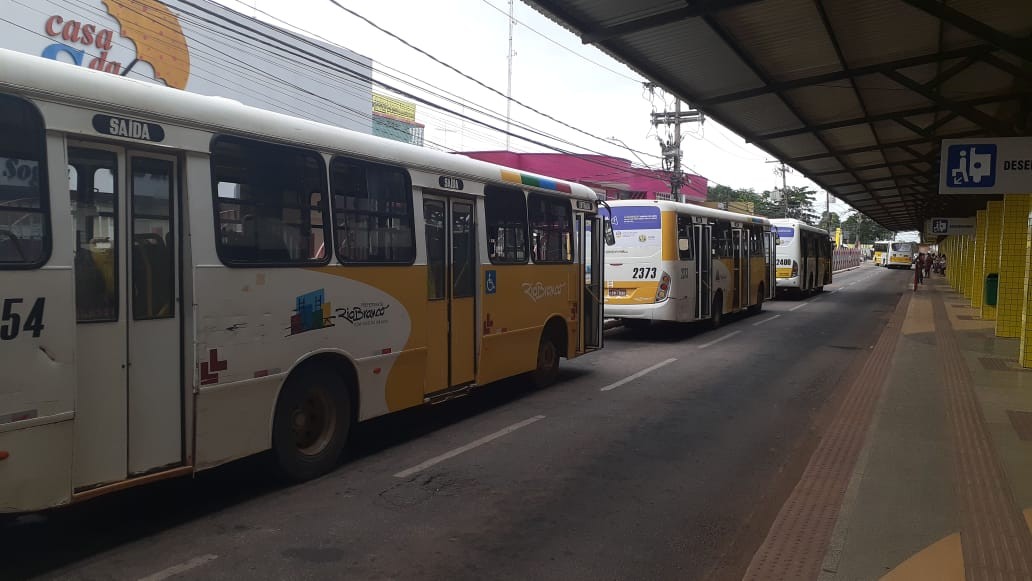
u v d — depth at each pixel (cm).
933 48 1034
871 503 520
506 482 594
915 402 868
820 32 959
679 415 844
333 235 607
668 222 1462
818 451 673
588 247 1116
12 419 390
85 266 436
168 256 483
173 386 484
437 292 750
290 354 563
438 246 754
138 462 463
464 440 725
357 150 633
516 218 904
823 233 3309
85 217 437
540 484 590
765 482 603
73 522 495
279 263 554
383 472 617
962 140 829
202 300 494
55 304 408
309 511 520
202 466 496
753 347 1437
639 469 635
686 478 612
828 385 1034
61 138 417
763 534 492
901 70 1136
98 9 1431
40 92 407
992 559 420
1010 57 1048
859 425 770
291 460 574
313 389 594
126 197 457
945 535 458
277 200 556
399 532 483
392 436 741
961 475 584
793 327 1816
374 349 654
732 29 947
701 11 837
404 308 693
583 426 788
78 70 433
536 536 481
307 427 598
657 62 1050
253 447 537
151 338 471
